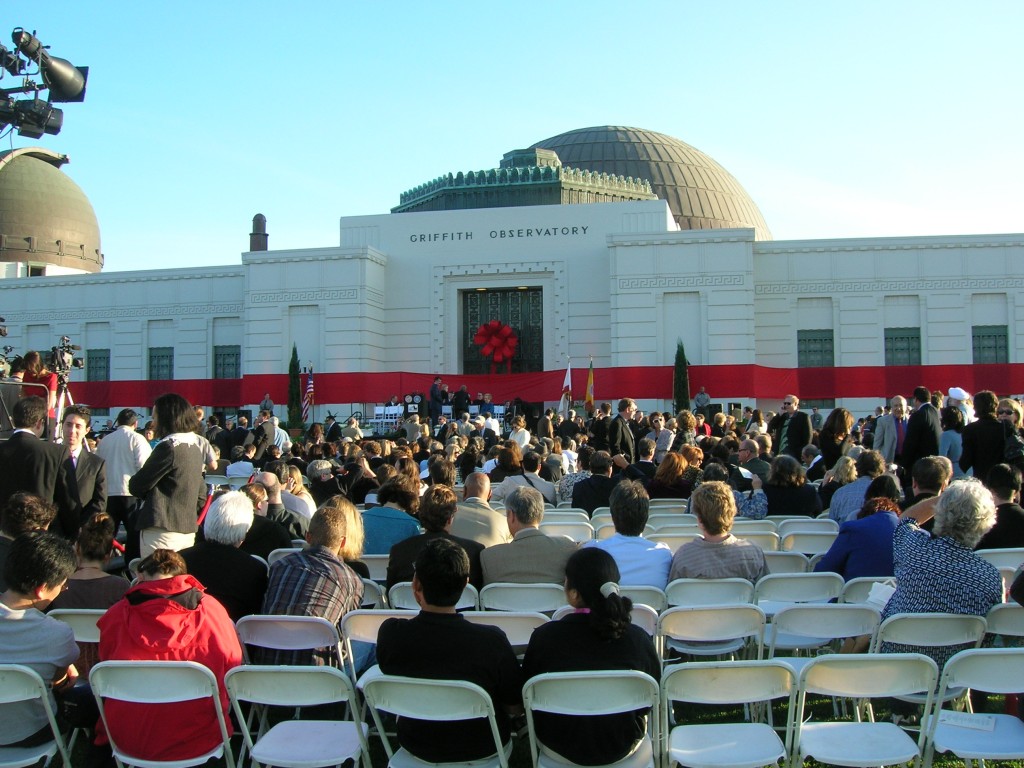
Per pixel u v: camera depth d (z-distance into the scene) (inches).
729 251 1459.2
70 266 2306.8
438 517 346.9
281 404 1560.0
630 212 1579.7
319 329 1563.7
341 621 307.3
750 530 446.9
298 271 1571.1
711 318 1457.9
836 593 338.3
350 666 309.6
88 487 432.1
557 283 1590.8
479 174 1721.2
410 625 244.5
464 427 1006.4
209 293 1742.1
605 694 231.1
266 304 1578.5
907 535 304.7
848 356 1507.1
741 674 242.7
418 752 243.6
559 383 1488.7
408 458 470.0
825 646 388.2
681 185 2327.8
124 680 247.0
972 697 331.0
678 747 247.3
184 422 390.6
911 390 1465.3
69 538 407.2
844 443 655.1
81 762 302.5
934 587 290.7
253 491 430.9
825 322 1524.4
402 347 1625.2
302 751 253.8
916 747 246.8
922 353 1488.7
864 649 323.3
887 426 671.1
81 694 274.8
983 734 252.1
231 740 305.6
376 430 1401.3
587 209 1590.8
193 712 251.8
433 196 1752.0
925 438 588.1
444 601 243.0
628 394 1464.1
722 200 2379.4
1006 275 1477.6
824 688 244.1
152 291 1771.7
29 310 1829.5
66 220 2313.0
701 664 238.5
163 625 257.8
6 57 576.4
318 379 1547.7
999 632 295.1
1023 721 257.4
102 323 1797.5
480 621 289.7
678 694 245.0
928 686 242.4
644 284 1476.4
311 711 345.7
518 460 579.8
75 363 724.7
